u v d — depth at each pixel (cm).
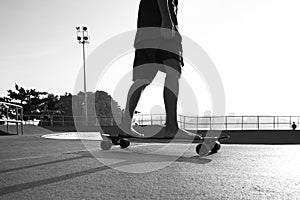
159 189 205
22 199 180
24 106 4203
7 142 689
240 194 192
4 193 194
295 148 545
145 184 221
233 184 222
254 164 323
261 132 1692
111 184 221
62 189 205
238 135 1689
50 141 712
